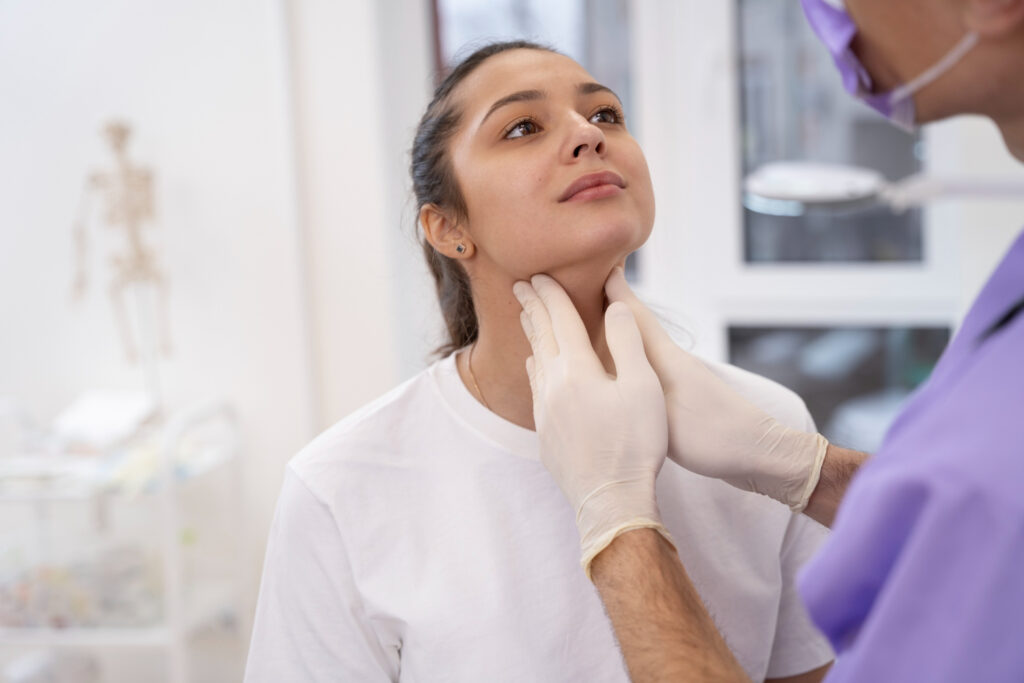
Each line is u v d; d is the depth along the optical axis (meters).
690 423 0.81
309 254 2.16
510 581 0.87
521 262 0.85
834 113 2.25
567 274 0.86
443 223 0.92
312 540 0.90
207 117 2.14
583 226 0.82
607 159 0.84
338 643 0.89
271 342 2.18
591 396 0.77
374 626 0.89
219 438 2.23
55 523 2.27
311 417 2.18
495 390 0.93
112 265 2.12
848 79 0.57
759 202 1.57
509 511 0.90
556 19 2.37
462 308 1.05
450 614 0.86
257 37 2.10
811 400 2.36
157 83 2.15
